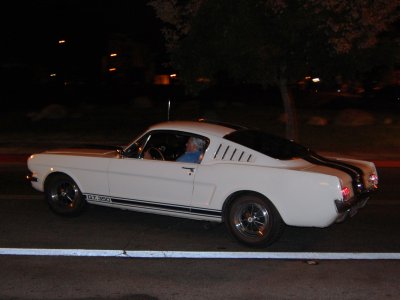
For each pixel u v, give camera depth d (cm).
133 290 592
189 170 768
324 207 698
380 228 862
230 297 575
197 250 734
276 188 717
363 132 2234
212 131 785
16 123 2486
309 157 790
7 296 570
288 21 1367
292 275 645
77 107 3319
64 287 598
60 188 880
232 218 750
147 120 2658
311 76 1653
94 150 895
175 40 1546
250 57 1432
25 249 727
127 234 803
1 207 961
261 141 786
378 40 1520
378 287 609
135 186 808
